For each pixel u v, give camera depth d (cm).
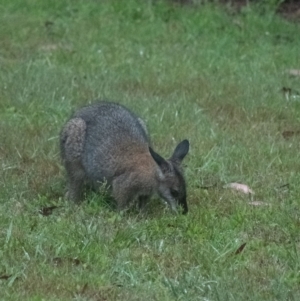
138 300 940
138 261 1030
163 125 1503
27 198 1220
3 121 1501
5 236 1072
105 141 1215
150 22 2142
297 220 1162
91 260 1027
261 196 1258
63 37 2016
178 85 1727
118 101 1617
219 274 1005
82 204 1206
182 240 1102
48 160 1350
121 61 1867
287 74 1831
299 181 1310
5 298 921
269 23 2150
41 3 2216
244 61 1916
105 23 2117
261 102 1658
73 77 1734
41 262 1012
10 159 1352
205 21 2127
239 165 1355
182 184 1178
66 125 1250
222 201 1234
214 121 1563
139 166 1186
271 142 1466
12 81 1694
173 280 984
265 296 957
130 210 1195
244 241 1098
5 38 1986
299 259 1040
